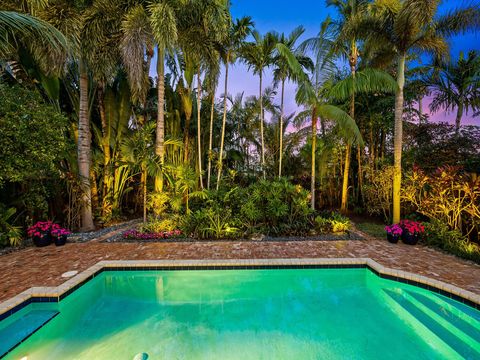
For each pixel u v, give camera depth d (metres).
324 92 8.16
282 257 4.71
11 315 2.98
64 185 6.79
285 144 13.50
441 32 6.51
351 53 8.61
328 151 10.66
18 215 6.04
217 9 7.00
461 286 3.40
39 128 5.22
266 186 6.91
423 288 3.62
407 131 9.40
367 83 6.90
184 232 6.34
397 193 6.56
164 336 2.96
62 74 6.23
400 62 6.61
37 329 2.91
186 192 7.23
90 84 7.88
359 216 9.76
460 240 5.07
